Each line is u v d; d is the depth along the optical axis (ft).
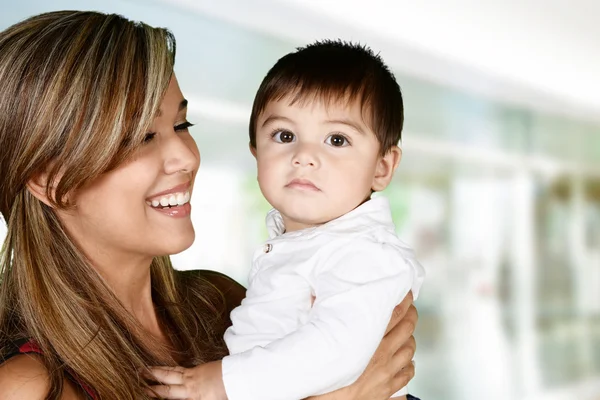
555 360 18.99
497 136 23.50
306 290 3.56
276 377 3.13
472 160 23.09
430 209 22.02
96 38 3.28
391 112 3.86
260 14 14.65
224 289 4.78
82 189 3.34
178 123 3.79
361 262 3.39
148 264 3.89
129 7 12.81
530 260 23.99
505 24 16.96
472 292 22.09
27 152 3.25
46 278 3.37
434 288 21.39
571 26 17.26
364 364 3.25
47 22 3.40
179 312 4.22
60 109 3.19
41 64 3.24
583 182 26.23
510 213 23.90
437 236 22.13
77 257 3.51
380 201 3.78
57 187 3.26
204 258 15.53
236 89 15.60
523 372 17.72
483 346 19.25
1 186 3.44
